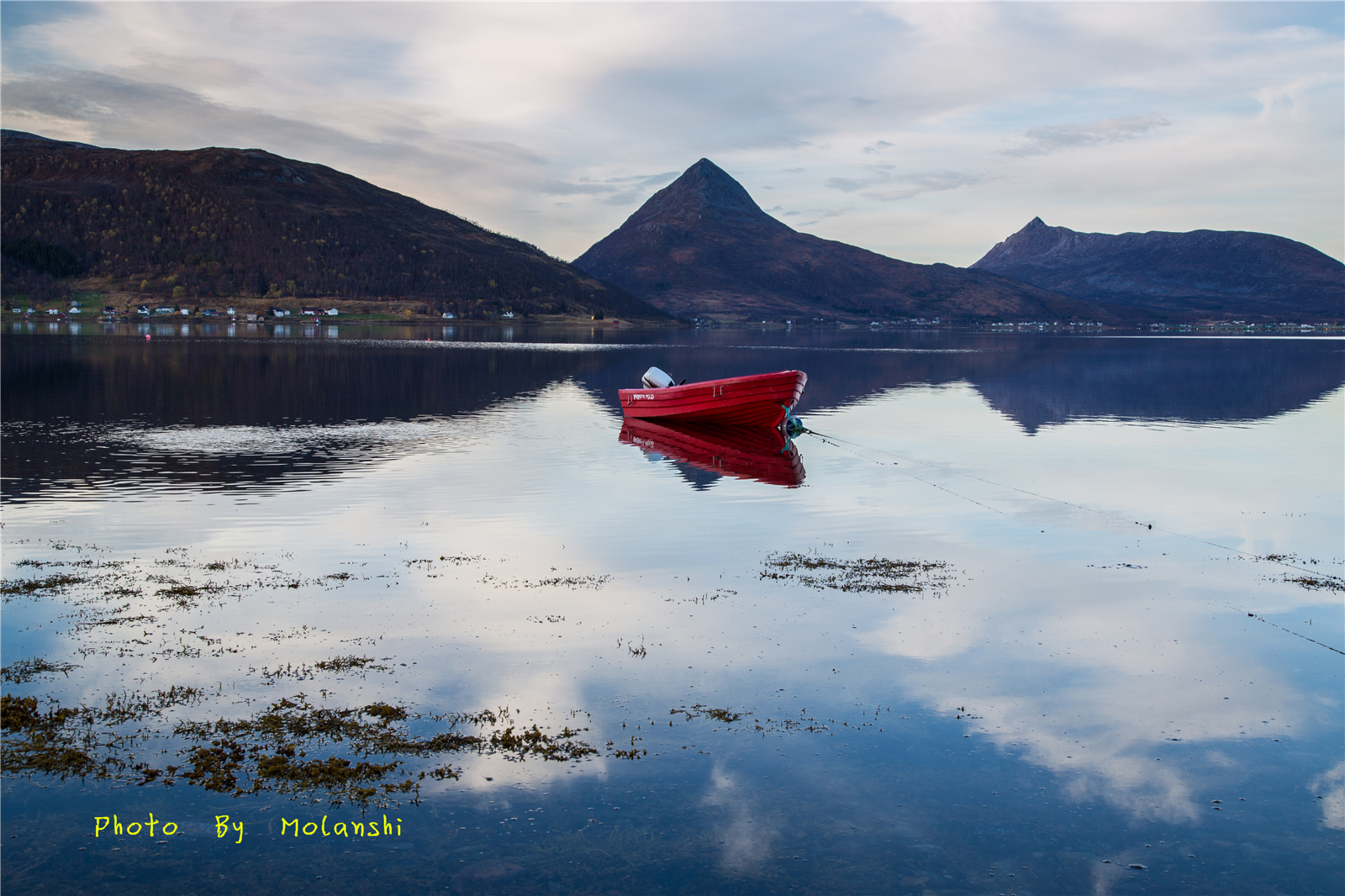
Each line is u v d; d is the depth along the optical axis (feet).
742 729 34.65
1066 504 79.92
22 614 45.85
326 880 25.40
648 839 27.50
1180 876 26.18
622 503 78.23
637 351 402.72
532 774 31.01
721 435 126.72
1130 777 31.60
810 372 276.41
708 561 59.06
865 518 73.36
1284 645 44.57
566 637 44.14
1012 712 36.58
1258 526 71.82
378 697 36.68
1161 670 41.16
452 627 45.29
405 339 492.95
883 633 45.55
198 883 25.18
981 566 58.85
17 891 24.66
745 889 25.18
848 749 33.19
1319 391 215.72
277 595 49.98
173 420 129.08
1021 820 28.89
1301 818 29.19
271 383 195.83
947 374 274.16
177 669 39.14
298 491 80.79
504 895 24.82
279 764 31.12
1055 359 375.66
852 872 26.07
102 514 69.82
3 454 97.35
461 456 102.99
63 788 29.60
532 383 217.36
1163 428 140.46
